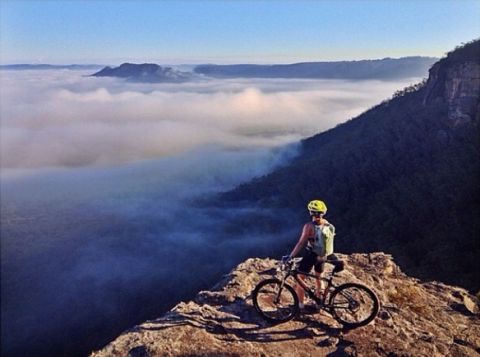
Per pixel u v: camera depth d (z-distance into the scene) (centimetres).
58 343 6631
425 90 9462
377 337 677
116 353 635
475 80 7306
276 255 6688
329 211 7469
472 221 4481
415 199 5847
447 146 7319
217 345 649
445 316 779
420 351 647
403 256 4269
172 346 641
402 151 8138
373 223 5906
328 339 667
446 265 3647
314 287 771
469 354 654
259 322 709
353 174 8462
